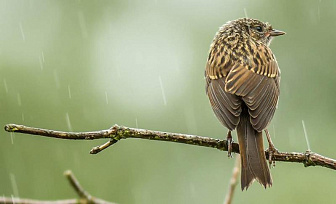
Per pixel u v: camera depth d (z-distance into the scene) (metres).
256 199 14.95
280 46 16.83
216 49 10.65
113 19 17.55
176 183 15.85
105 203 7.96
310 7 16.75
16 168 15.93
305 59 16.67
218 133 16.45
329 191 14.80
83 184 15.91
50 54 17.00
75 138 8.55
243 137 9.26
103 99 16.72
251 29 11.30
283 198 14.84
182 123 16.59
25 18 17.25
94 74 16.98
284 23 16.89
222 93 9.83
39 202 7.83
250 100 9.60
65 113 16.41
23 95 16.39
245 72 10.09
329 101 16.25
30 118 16.30
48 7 17.56
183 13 17.55
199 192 15.71
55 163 15.97
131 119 16.59
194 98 16.81
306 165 9.12
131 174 15.97
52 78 16.72
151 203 15.77
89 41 17.34
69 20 17.48
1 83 16.48
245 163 8.99
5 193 15.81
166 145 16.06
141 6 17.70
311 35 16.73
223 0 17.34
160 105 16.78
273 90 10.14
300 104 16.30
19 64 16.73
